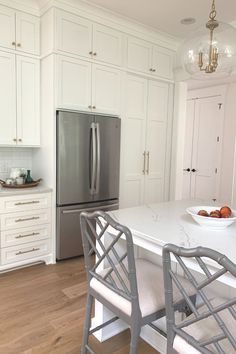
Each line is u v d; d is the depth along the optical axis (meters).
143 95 3.65
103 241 1.69
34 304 2.23
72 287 2.51
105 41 3.18
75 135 2.98
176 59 3.87
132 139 3.60
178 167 4.11
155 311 1.30
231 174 4.89
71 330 1.93
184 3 2.88
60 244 3.02
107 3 2.89
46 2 2.79
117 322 1.90
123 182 3.55
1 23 2.74
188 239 1.39
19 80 2.91
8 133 2.90
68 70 2.92
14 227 2.75
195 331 1.09
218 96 5.03
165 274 1.05
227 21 3.23
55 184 2.96
